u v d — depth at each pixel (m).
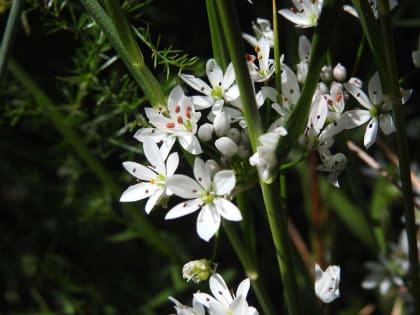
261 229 0.38
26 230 0.40
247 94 0.19
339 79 0.23
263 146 0.19
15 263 0.39
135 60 0.21
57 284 0.39
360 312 0.37
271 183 0.20
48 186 0.38
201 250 0.42
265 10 0.40
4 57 0.22
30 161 0.40
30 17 0.39
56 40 0.41
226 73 0.21
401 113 0.21
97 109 0.29
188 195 0.20
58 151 0.37
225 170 0.19
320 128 0.21
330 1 0.19
